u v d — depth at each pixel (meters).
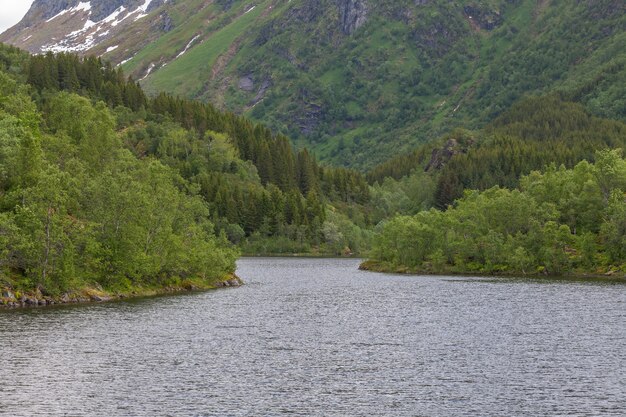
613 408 43.34
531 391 47.00
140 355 56.97
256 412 42.28
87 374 50.31
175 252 112.12
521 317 79.50
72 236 94.88
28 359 54.53
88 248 95.12
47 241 89.00
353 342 64.12
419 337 66.75
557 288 114.44
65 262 90.25
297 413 42.16
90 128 147.00
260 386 47.97
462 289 114.88
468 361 56.00
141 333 67.06
